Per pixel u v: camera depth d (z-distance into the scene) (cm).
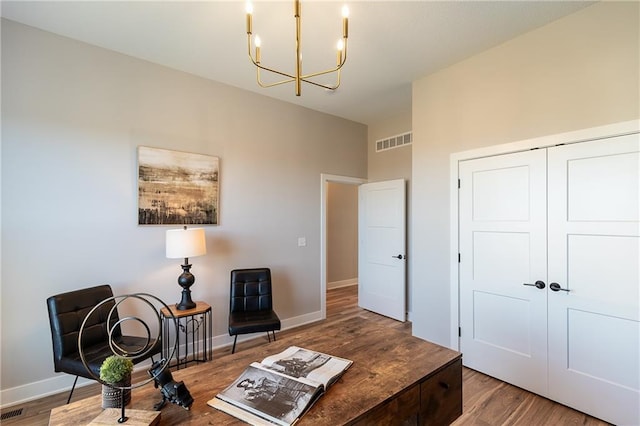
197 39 267
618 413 212
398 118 464
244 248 367
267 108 388
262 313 331
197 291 330
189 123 326
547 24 247
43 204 249
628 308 210
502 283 273
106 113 279
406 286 439
